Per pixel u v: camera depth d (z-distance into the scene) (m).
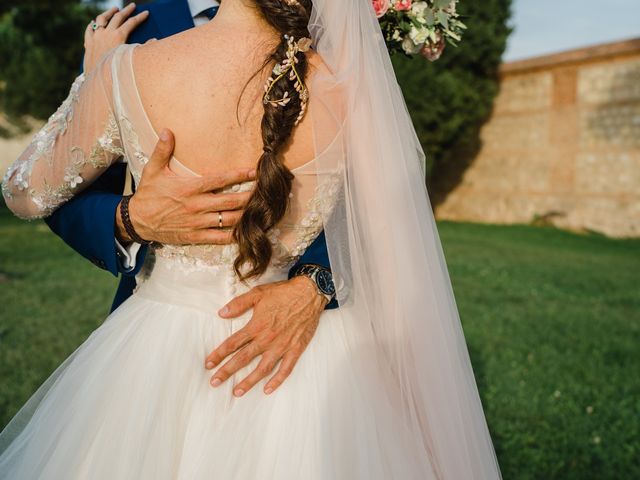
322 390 1.29
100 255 1.34
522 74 13.87
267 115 1.13
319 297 1.37
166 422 1.21
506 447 3.14
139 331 1.31
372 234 1.27
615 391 3.95
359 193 1.26
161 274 1.36
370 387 1.31
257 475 1.19
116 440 1.19
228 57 1.15
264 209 1.16
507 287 7.14
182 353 1.27
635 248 11.24
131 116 1.18
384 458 1.24
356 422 1.26
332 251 1.32
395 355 1.29
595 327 5.47
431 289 1.28
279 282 1.37
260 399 1.27
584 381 4.12
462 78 13.16
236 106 1.15
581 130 13.12
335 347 1.36
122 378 1.25
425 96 12.67
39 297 5.72
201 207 1.19
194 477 1.17
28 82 12.69
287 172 1.17
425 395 1.27
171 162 1.19
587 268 8.78
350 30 1.24
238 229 1.19
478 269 8.34
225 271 1.32
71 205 1.39
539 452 3.11
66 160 1.28
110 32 1.55
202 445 1.21
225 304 1.33
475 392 1.36
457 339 1.34
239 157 1.19
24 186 1.34
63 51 11.27
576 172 13.29
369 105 1.24
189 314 1.32
